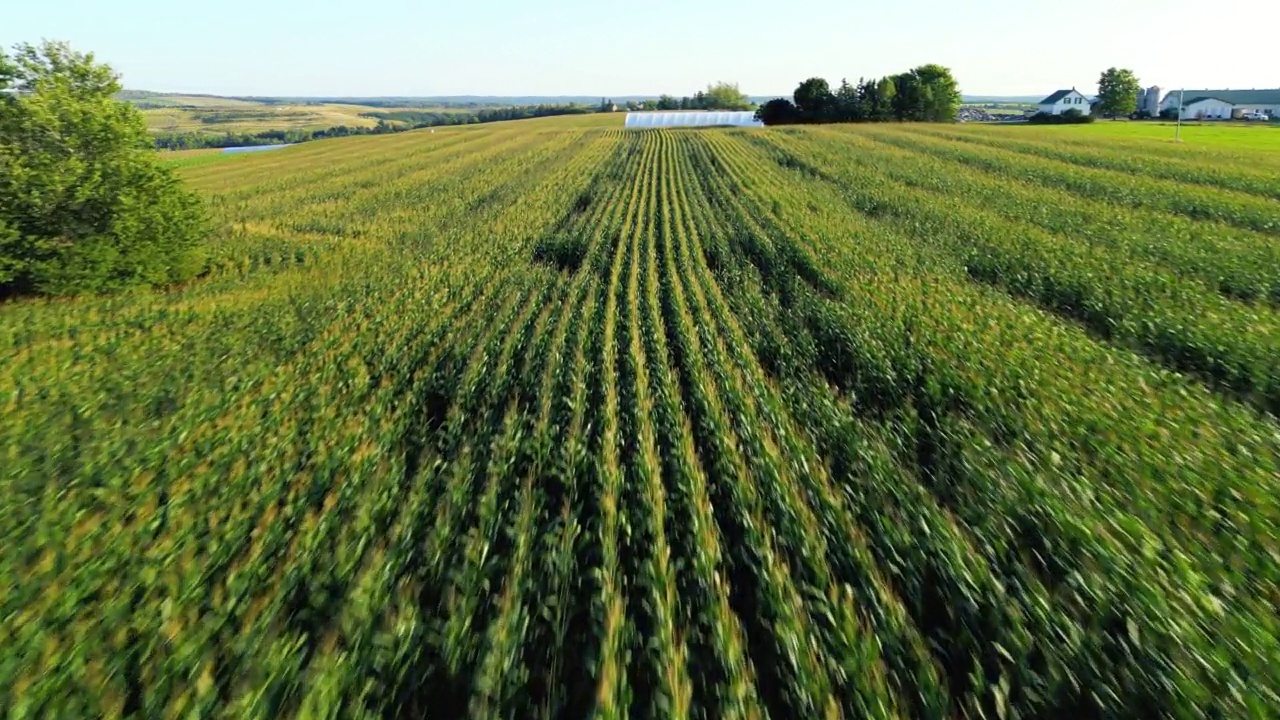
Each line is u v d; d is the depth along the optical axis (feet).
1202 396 39.06
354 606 23.88
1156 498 28.53
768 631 22.34
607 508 28.68
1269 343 44.70
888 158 161.68
